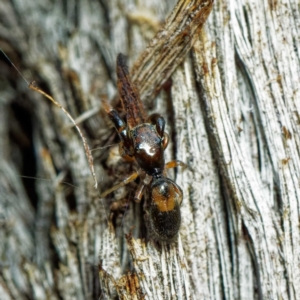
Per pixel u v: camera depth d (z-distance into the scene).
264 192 0.07
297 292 0.07
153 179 0.07
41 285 0.07
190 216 0.07
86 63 0.08
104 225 0.07
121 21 0.08
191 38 0.07
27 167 0.08
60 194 0.08
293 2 0.07
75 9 0.08
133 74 0.07
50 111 0.08
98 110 0.08
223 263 0.07
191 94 0.07
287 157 0.07
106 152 0.07
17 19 0.08
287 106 0.07
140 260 0.07
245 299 0.07
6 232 0.08
